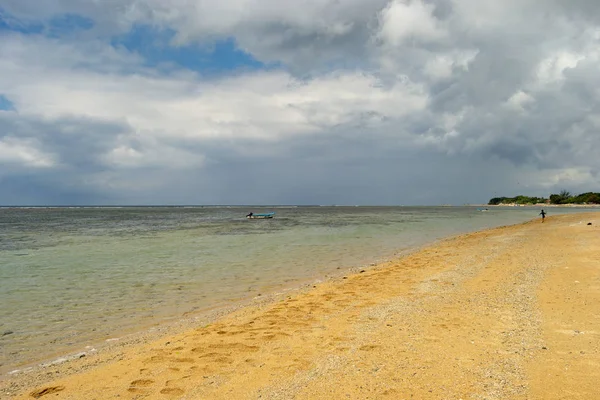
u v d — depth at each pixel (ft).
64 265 60.90
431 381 17.97
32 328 30.96
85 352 25.77
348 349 22.80
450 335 24.32
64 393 19.06
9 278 50.80
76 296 41.16
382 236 109.40
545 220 166.91
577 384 17.04
